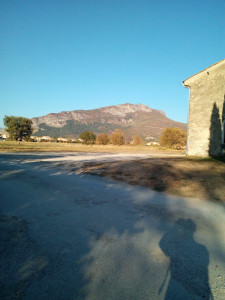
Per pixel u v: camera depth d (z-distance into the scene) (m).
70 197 5.62
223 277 2.43
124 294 2.12
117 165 11.75
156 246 3.09
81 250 2.95
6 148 27.00
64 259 2.72
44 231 3.54
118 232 3.54
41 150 26.50
